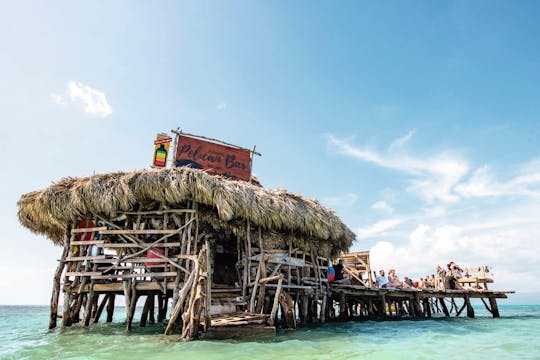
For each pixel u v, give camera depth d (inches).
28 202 445.4
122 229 427.2
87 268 418.9
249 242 444.5
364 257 782.5
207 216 445.7
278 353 267.0
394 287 663.8
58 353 276.1
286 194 484.1
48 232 489.1
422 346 315.6
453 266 796.6
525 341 352.2
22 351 287.1
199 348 273.0
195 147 550.0
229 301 401.4
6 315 1130.0
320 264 557.3
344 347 304.3
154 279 400.8
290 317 417.7
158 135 547.2
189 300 328.8
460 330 459.2
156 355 255.4
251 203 430.6
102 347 295.7
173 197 410.3
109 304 546.6
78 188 412.5
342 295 612.7
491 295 715.4
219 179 443.2
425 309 805.9
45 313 1368.1
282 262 462.3
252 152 588.1
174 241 439.8
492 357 263.9
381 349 296.0
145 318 474.3
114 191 402.0
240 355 255.1
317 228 482.0
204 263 309.9
